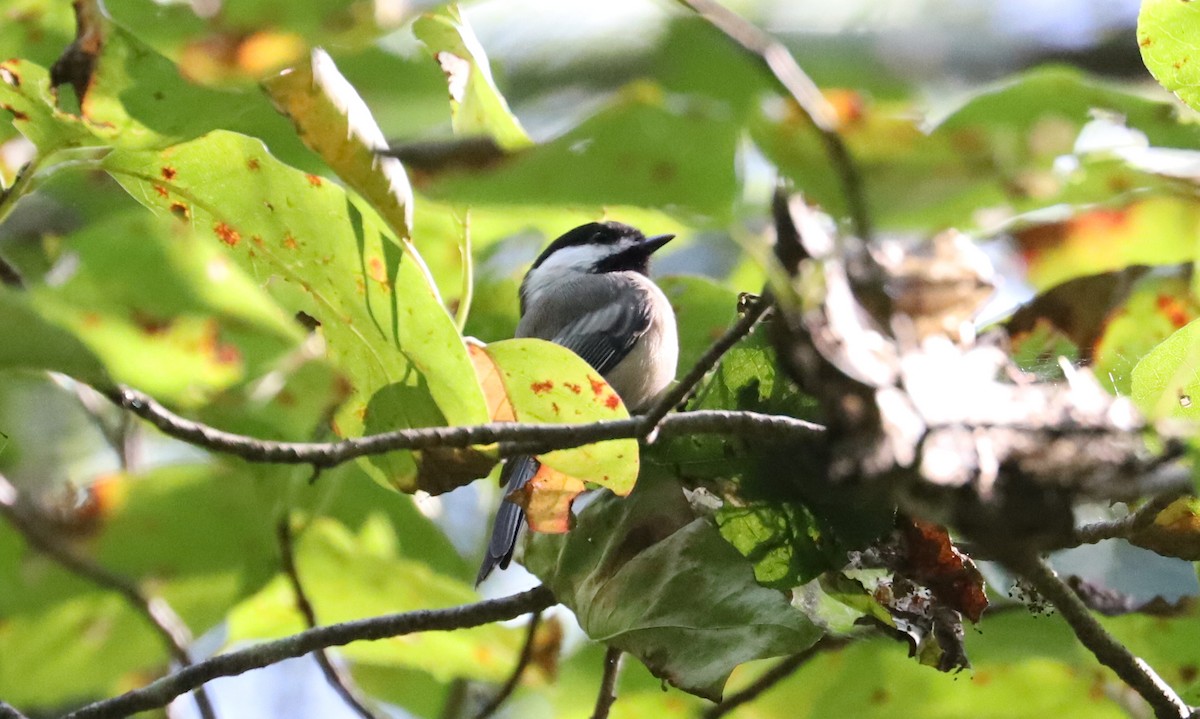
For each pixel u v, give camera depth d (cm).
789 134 300
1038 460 455
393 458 501
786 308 408
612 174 274
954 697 684
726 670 496
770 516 523
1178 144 399
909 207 316
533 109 582
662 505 527
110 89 393
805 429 470
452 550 810
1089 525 505
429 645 707
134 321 552
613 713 732
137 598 696
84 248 549
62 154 443
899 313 457
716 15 310
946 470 452
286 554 614
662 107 274
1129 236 572
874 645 686
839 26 667
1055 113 374
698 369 453
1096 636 499
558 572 536
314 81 404
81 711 510
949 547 517
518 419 506
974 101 367
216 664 524
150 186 452
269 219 455
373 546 800
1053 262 584
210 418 584
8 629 760
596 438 460
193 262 556
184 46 317
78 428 859
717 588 511
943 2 668
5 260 542
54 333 368
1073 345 568
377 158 421
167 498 699
